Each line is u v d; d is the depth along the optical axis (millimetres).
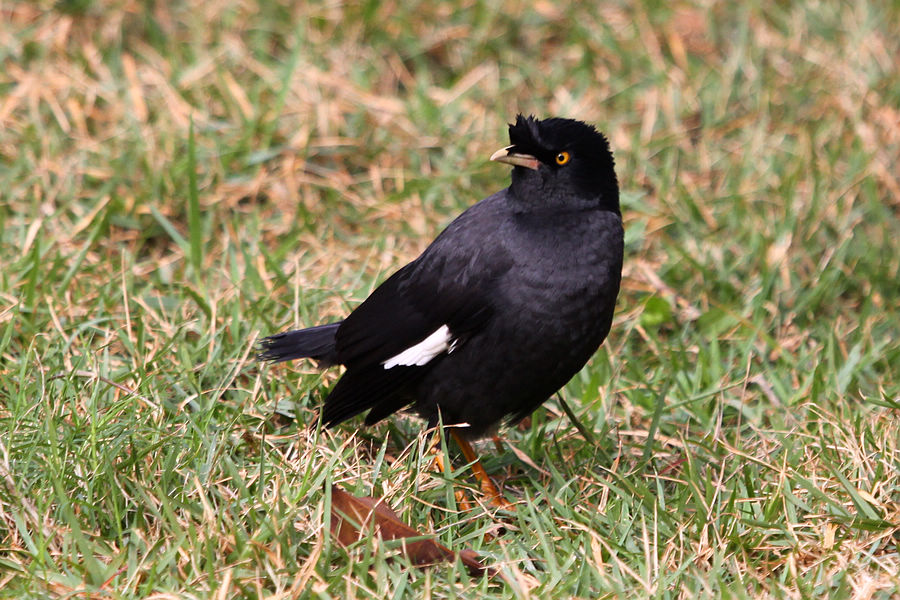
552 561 7449
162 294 11039
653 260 12281
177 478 7969
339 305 10797
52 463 7734
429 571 7254
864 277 11984
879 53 14742
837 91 14188
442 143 13445
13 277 10609
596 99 14312
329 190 12773
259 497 7742
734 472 8586
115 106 13180
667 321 11344
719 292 11797
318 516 7551
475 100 14266
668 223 12438
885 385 10273
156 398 8891
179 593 6867
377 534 7613
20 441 8094
